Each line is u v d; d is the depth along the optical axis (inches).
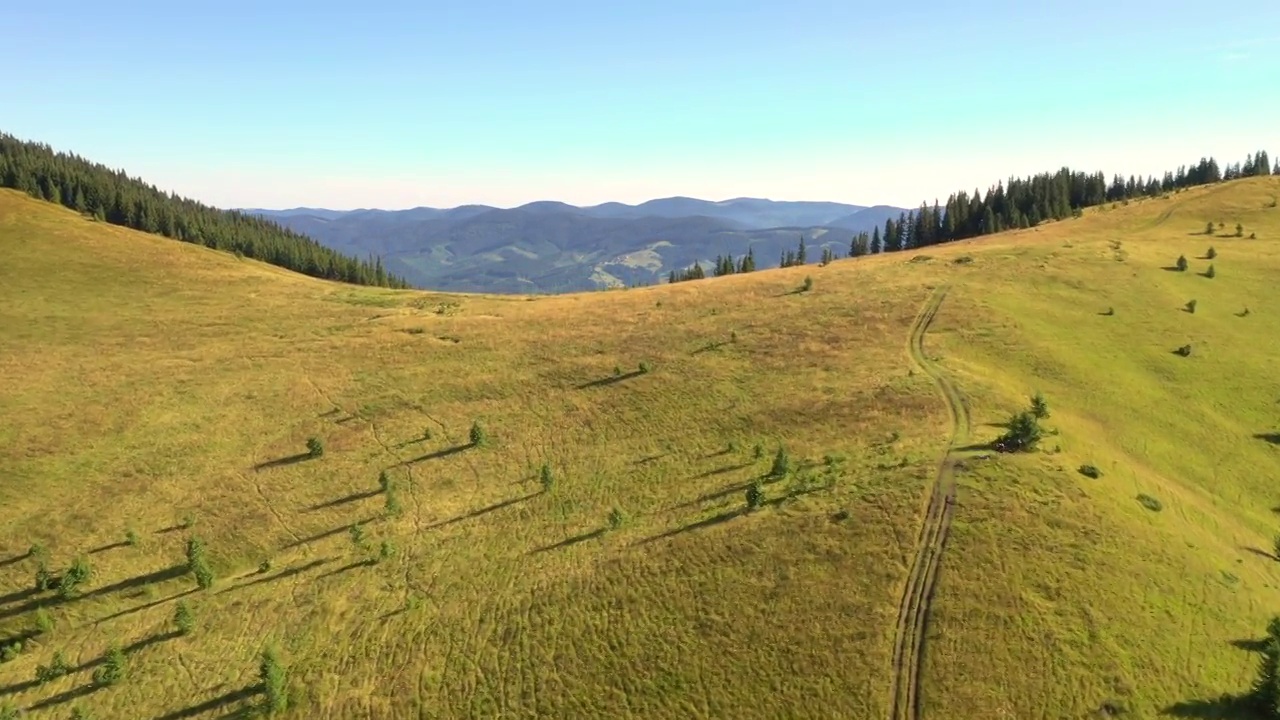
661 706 1454.2
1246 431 2544.3
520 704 1513.3
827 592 1630.2
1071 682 1350.9
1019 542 1668.3
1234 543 1846.7
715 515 2022.6
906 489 1904.5
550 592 1828.2
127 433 2760.8
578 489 2358.5
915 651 1453.0
